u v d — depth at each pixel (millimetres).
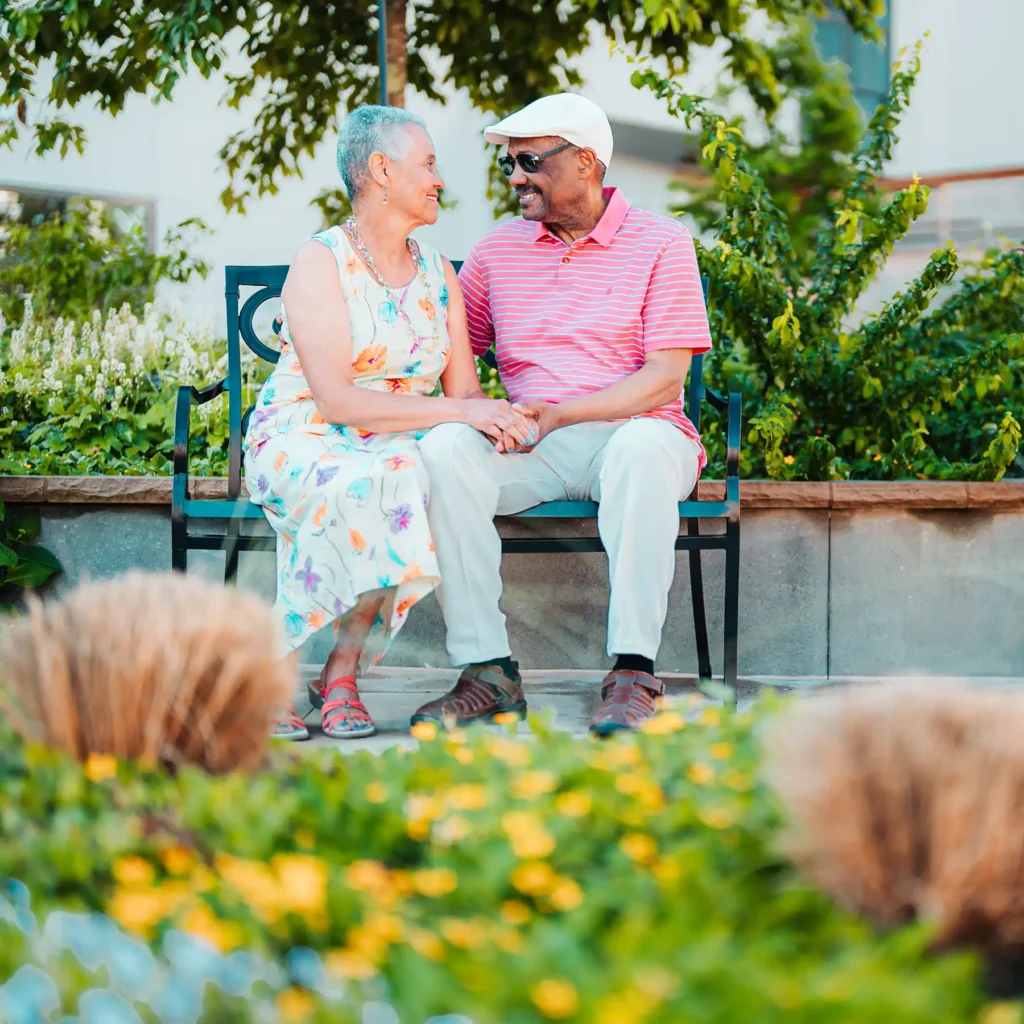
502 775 1707
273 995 1087
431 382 2986
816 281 4152
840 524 3463
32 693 1542
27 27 4832
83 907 1273
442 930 1191
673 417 3045
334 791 1545
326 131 5648
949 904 1189
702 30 5469
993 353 3830
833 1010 963
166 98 4891
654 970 1023
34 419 4496
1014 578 3490
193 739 1558
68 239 5383
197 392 3229
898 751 1237
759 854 1388
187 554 3516
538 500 2926
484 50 5535
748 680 3436
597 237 3098
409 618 3510
